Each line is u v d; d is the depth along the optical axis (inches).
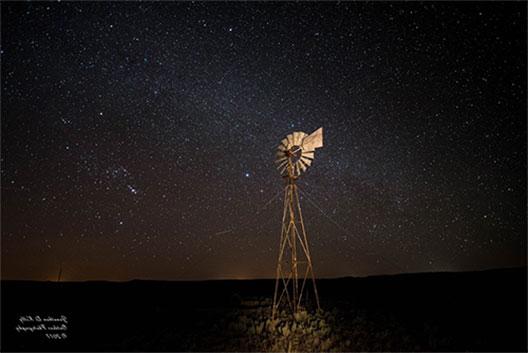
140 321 472.1
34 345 376.8
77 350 358.9
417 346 336.2
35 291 711.1
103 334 414.6
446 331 379.2
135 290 782.5
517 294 520.1
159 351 350.0
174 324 452.4
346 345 346.9
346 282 877.2
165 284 914.1
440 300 531.8
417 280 772.0
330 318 439.8
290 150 441.7
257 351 341.4
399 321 429.4
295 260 445.4
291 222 438.9
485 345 333.7
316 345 349.7
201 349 352.2
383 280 845.2
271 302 594.6
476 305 479.5
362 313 469.1
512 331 369.7
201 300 644.1
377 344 348.8
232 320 463.5
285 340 366.3
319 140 433.7
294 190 441.4
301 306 504.4
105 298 664.4
